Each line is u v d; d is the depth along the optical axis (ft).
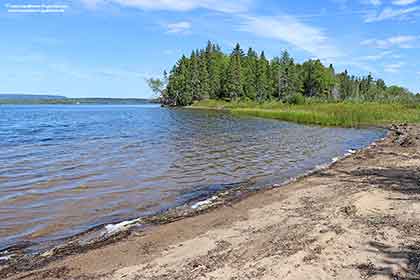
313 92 381.40
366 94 380.99
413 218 27.35
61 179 46.50
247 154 66.59
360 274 19.53
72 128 124.88
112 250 24.99
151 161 59.21
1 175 48.57
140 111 286.46
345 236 24.41
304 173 49.55
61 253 24.85
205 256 22.98
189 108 341.21
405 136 86.17
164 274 20.90
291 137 94.17
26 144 81.20
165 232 28.04
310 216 29.40
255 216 30.81
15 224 30.55
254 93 345.92
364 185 38.83
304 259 21.43
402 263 20.45
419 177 41.70
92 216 32.65
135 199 37.93
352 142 84.38
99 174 49.47
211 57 369.71
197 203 36.17
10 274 21.98
